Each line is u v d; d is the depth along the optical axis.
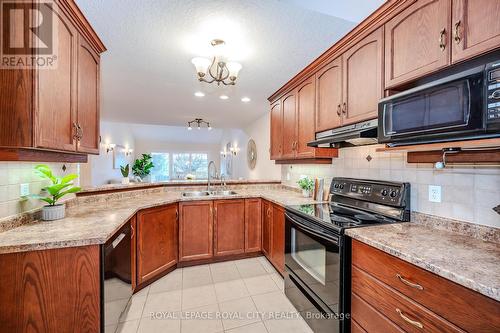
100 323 1.37
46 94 1.24
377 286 1.23
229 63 2.07
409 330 1.05
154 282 2.45
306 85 2.45
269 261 2.95
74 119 1.53
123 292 1.78
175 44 1.97
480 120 0.90
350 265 1.44
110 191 2.55
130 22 1.67
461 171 1.33
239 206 3.04
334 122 2.00
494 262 0.96
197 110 4.40
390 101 1.29
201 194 3.31
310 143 2.17
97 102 1.90
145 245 2.30
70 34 1.47
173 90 3.17
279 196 2.92
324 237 1.59
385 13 1.45
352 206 2.06
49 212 1.68
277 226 2.62
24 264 1.25
